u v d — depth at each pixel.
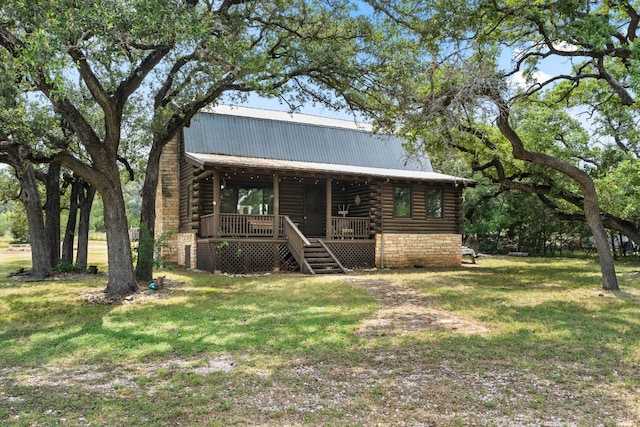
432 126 12.92
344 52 12.70
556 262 22.92
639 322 7.84
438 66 11.45
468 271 17.78
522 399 4.50
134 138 16.88
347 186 22.12
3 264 21.81
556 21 11.15
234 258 16.67
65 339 7.09
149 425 3.93
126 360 5.93
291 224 17.19
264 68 10.08
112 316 8.73
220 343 6.64
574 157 19.11
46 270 15.10
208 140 19.80
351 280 14.17
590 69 15.62
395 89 12.80
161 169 21.56
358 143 23.25
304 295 10.95
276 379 5.10
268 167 16.36
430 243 20.83
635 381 4.97
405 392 4.70
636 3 12.05
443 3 11.23
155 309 9.33
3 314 9.20
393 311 9.00
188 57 11.67
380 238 19.70
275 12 11.87
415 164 23.88
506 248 32.72
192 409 4.29
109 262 11.22
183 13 7.95
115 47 7.90
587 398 4.53
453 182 20.64
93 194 19.11
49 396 4.67
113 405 4.39
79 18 7.04
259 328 7.56
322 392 4.71
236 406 4.35
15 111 10.66
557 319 8.13
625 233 17.47
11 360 6.04
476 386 4.86
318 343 6.57
